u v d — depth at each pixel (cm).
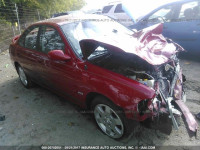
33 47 325
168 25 491
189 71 420
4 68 552
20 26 1075
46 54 290
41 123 275
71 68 244
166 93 213
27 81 385
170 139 227
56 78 279
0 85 427
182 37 476
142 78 212
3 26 887
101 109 232
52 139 242
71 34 267
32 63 325
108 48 210
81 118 281
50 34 284
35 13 1362
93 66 224
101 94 213
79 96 249
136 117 191
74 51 246
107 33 293
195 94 322
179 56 520
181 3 472
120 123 213
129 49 199
